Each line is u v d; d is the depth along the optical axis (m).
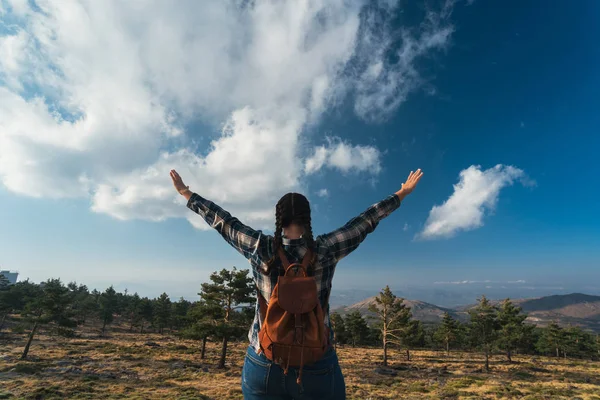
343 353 80.12
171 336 95.38
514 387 41.34
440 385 42.31
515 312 71.94
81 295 119.44
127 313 126.56
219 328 42.72
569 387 41.91
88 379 35.47
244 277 44.03
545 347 93.00
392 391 37.84
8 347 56.72
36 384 32.19
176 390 32.44
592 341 91.56
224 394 31.80
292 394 1.68
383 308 61.47
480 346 62.09
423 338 104.12
